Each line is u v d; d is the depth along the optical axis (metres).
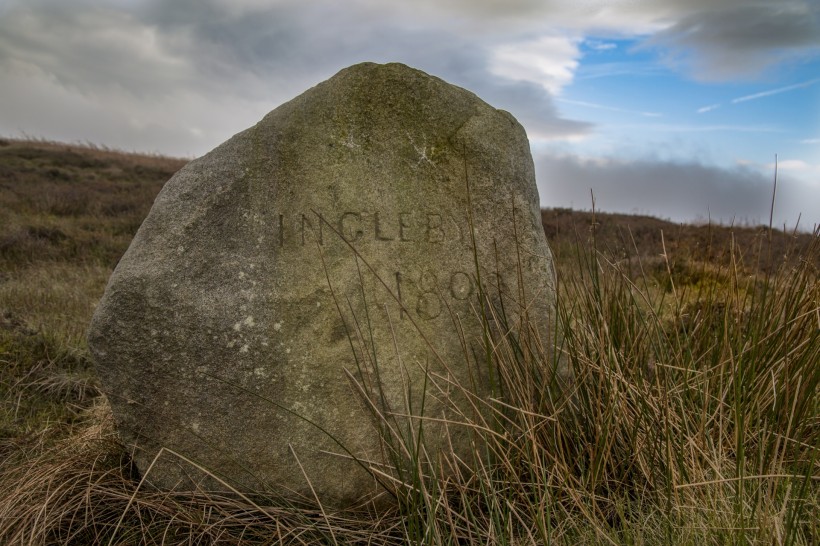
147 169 21.98
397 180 2.99
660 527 2.44
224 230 2.84
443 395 2.96
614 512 2.67
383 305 2.94
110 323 2.74
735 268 3.05
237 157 2.89
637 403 2.85
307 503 2.88
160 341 2.77
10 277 7.23
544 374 2.88
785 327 2.99
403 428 2.93
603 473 2.77
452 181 3.02
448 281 3.00
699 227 12.33
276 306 2.84
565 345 3.05
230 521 2.75
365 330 2.91
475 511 2.81
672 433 2.79
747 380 2.94
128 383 2.78
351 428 2.90
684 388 2.94
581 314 3.20
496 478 2.89
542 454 2.85
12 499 2.75
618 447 2.86
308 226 2.91
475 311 3.00
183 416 2.82
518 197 3.06
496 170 3.04
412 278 2.97
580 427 2.85
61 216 12.70
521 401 2.83
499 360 2.92
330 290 2.89
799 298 3.05
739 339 2.91
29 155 21.84
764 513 2.25
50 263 8.29
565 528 2.54
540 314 3.04
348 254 2.92
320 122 2.95
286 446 2.86
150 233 2.81
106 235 10.44
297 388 2.86
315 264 2.89
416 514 2.66
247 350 2.81
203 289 2.79
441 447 2.96
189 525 2.71
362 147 2.97
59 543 2.65
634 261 7.30
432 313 2.98
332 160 2.94
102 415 3.70
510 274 3.04
